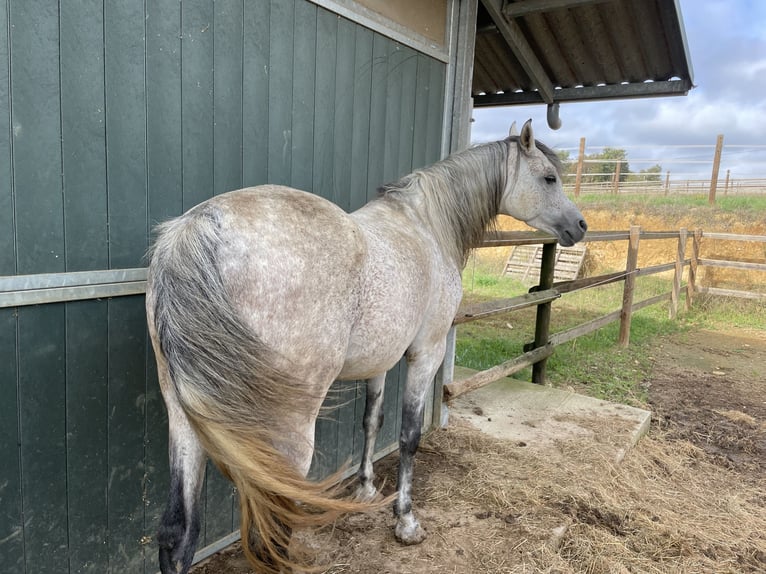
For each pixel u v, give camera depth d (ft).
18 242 4.67
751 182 46.24
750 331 23.43
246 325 4.00
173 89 5.69
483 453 10.00
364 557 6.87
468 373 14.69
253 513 4.06
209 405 3.83
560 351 18.39
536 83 13.48
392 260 5.43
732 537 8.21
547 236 13.39
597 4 11.02
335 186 8.02
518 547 7.20
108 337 5.48
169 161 5.76
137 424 5.85
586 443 10.55
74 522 5.44
